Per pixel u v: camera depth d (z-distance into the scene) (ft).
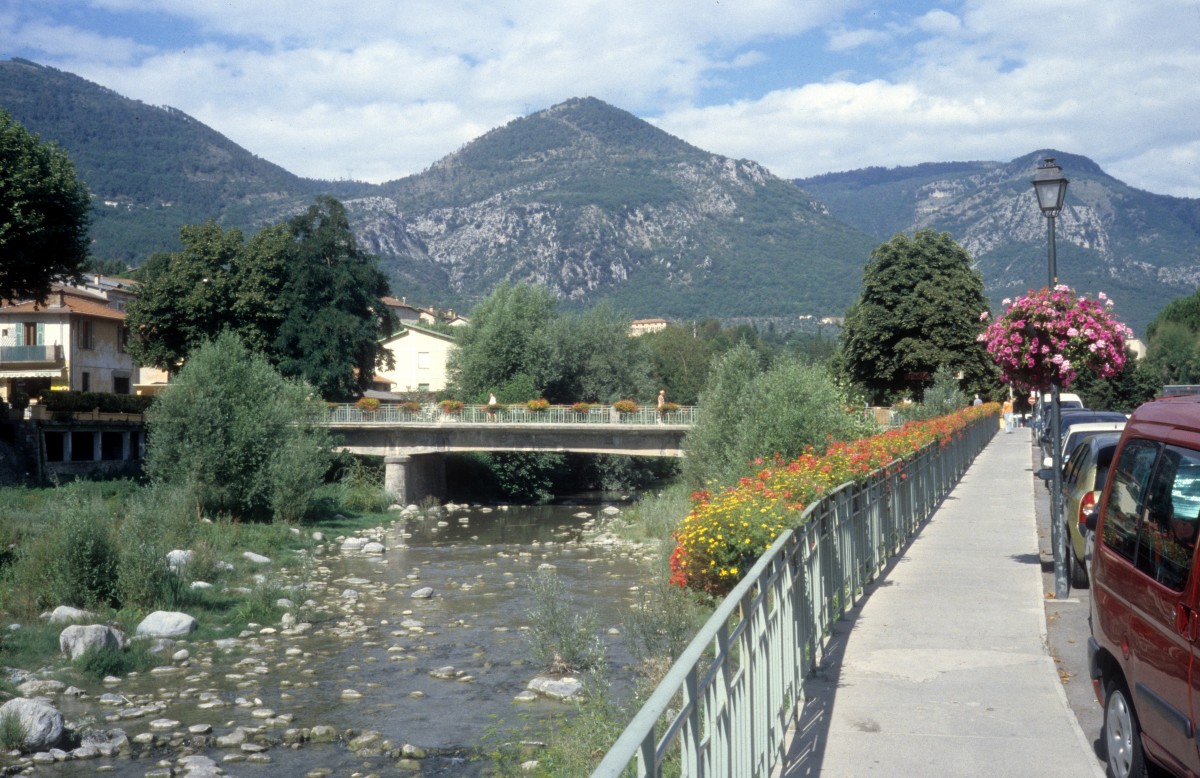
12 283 145.59
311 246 204.13
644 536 126.62
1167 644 18.39
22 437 149.28
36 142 146.72
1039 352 45.96
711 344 529.86
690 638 45.32
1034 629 34.81
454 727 47.19
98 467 163.32
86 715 50.11
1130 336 45.80
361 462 204.03
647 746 11.47
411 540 134.41
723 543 33.68
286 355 203.92
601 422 184.03
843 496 37.88
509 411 188.34
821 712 25.88
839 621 36.19
